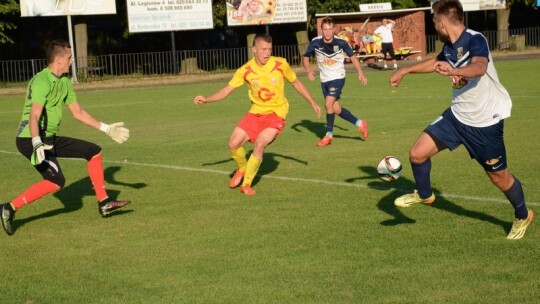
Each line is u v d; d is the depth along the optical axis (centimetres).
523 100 2669
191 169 1617
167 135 2261
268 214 1166
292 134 2153
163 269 906
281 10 5362
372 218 1108
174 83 4872
